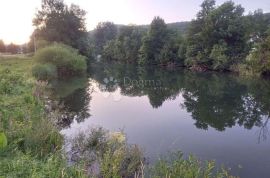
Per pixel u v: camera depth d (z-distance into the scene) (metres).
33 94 16.95
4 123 10.01
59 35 58.12
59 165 7.82
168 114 18.44
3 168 6.75
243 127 15.60
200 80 39.41
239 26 52.22
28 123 10.32
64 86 29.47
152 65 70.69
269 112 19.39
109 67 62.88
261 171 9.69
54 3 60.38
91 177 7.76
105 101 22.44
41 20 60.59
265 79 38.56
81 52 60.44
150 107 20.61
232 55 51.25
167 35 70.19
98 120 16.14
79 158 9.25
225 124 16.22
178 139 13.07
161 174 7.82
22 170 6.79
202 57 54.69
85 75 41.97
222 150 11.80
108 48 96.62
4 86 16.77
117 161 8.27
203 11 58.91
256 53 42.06
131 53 82.38
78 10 61.34
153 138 13.07
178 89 30.70
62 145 9.80
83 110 18.77
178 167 7.72
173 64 65.12
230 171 9.65
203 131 14.59
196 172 7.52
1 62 41.59
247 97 25.12
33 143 8.78
